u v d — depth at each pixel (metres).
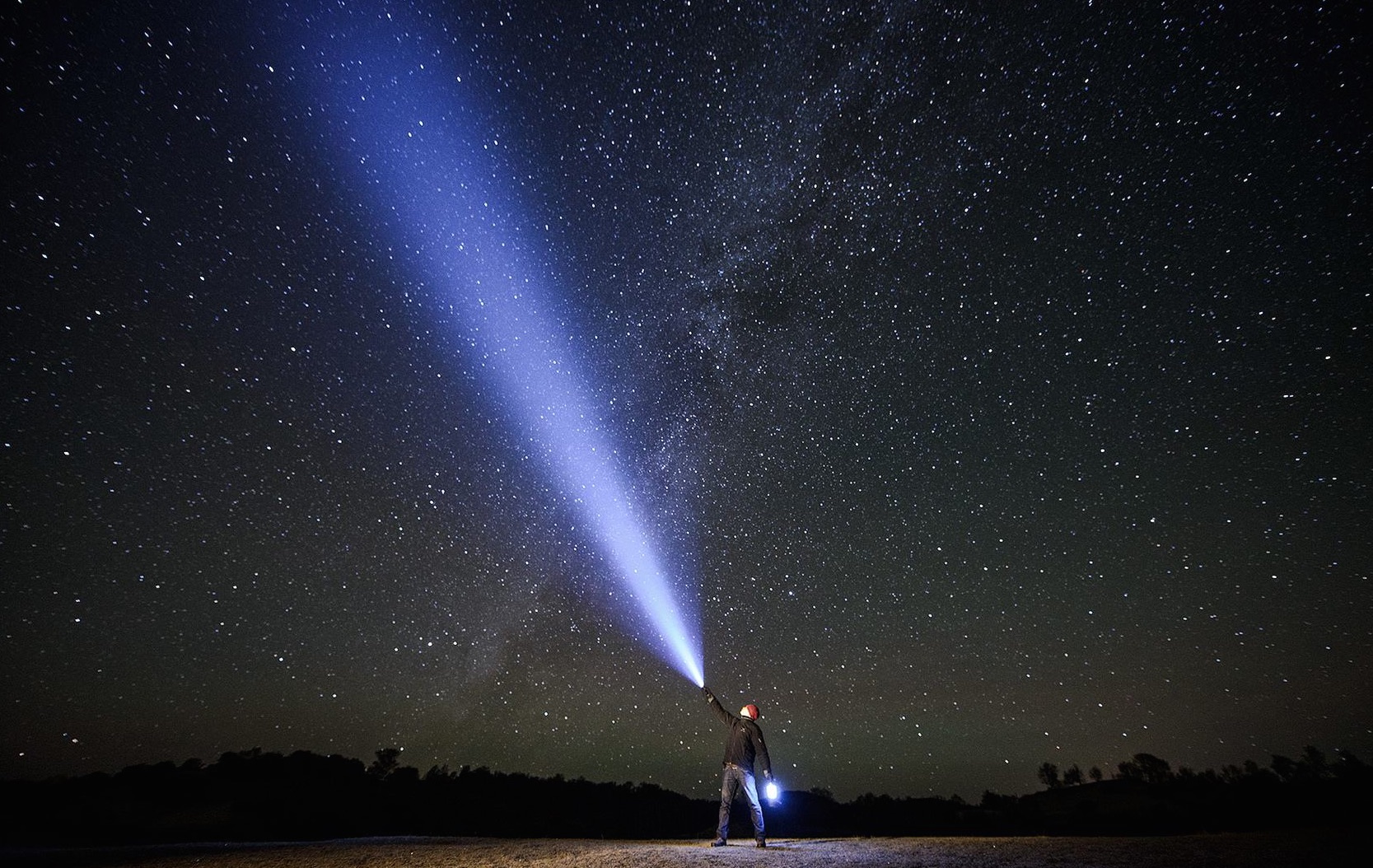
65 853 8.95
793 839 10.57
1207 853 6.55
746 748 9.17
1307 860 5.86
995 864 6.58
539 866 7.09
